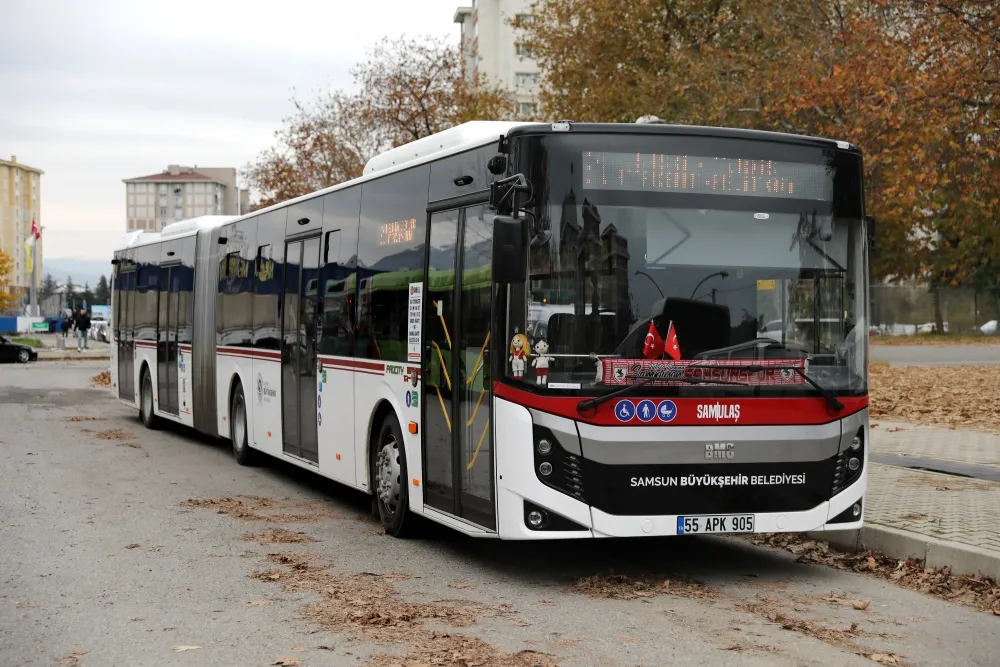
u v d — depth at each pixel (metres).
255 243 15.23
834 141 8.72
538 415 8.01
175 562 8.95
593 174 8.20
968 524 9.54
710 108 27.41
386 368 10.55
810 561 9.51
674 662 6.22
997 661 6.45
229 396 16.27
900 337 57.09
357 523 11.17
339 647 6.41
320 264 12.63
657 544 10.20
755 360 8.30
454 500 9.05
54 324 100.81
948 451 14.70
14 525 10.59
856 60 21.77
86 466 15.18
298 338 13.25
